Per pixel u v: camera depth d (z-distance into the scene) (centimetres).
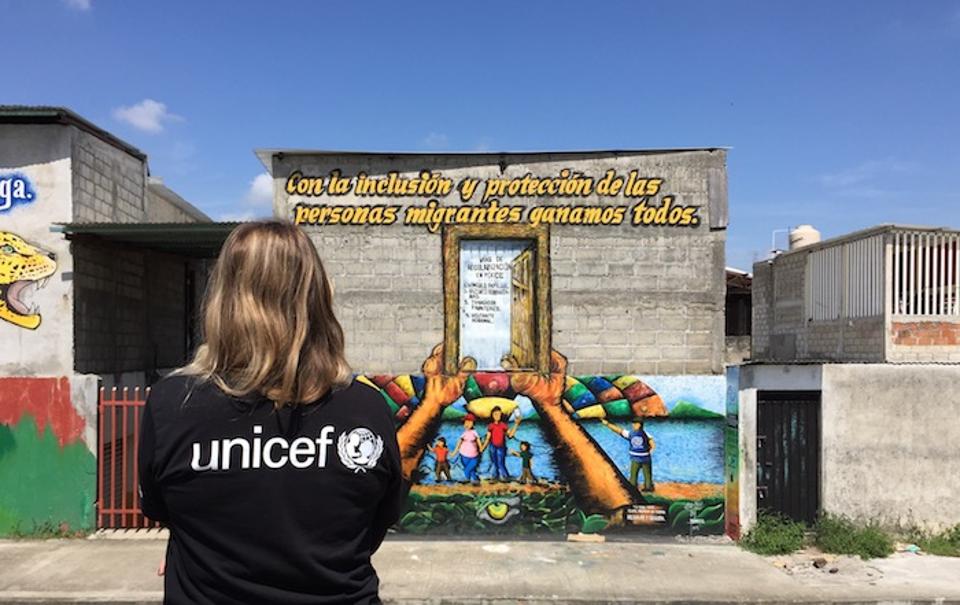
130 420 894
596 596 646
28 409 837
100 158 955
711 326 848
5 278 856
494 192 841
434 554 765
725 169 848
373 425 171
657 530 829
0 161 859
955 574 712
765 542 786
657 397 831
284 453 161
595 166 844
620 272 845
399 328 839
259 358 162
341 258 841
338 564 162
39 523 832
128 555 758
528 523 829
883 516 819
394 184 840
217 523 158
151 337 1121
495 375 832
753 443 816
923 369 827
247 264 170
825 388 820
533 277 845
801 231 1792
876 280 1230
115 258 991
